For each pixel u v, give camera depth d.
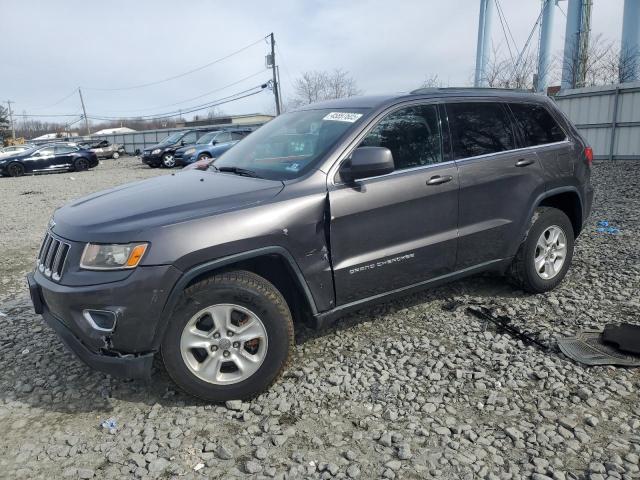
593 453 2.61
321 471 2.54
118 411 3.11
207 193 3.23
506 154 4.16
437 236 3.79
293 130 3.98
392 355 3.67
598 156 15.60
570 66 22.52
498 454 2.64
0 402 3.25
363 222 3.42
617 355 3.48
